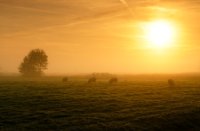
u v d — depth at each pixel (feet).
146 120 108.68
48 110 127.24
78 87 244.42
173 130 102.99
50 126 96.32
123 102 154.20
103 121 105.60
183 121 111.86
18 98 162.09
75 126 96.68
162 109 132.87
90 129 93.40
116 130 94.94
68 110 128.06
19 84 273.95
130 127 98.63
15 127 93.97
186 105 143.64
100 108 134.72
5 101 150.51
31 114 116.57
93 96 177.68
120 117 113.29
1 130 89.51
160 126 104.42
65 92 199.21
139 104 148.25
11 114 115.75
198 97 178.70
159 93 201.57
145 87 249.14
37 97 167.73
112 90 219.41
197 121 114.73
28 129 91.86
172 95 189.26
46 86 250.78
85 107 136.56
